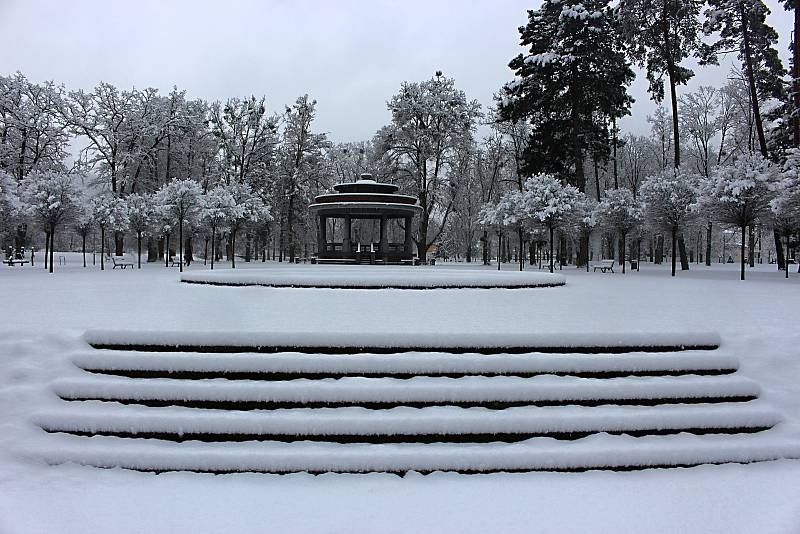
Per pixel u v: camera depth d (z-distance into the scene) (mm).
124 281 15633
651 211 23703
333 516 3928
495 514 3990
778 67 28297
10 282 15195
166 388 5398
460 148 43281
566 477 4645
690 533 3725
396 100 43531
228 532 3676
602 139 35219
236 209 28234
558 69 33344
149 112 43969
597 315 8070
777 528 3770
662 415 5234
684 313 8391
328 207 31594
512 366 5895
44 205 21891
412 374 5797
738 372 6164
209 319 7203
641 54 31625
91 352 5965
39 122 39781
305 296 10406
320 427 4988
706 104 43500
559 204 25375
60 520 3773
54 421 5035
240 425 4988
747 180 18500
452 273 16203
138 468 4656
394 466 4684
